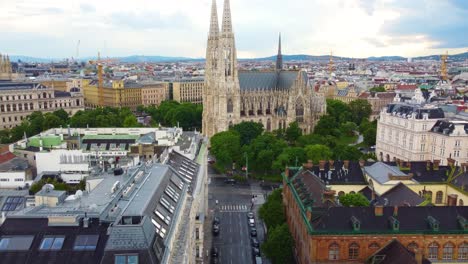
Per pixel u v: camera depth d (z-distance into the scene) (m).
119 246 69.38
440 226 117.12
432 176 164.88
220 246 162.75
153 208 88.88
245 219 189.62
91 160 170.75
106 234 75.06
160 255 73.88
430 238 116.00
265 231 176.75
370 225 117.06
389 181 153.50
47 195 96.94
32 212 82.88
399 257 105.06
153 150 159.75
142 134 199.25
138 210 83.06
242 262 150.12
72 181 161.62
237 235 172.88
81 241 74.06
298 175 162.25
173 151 154.50
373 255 113.62
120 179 108.81
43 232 75.81
